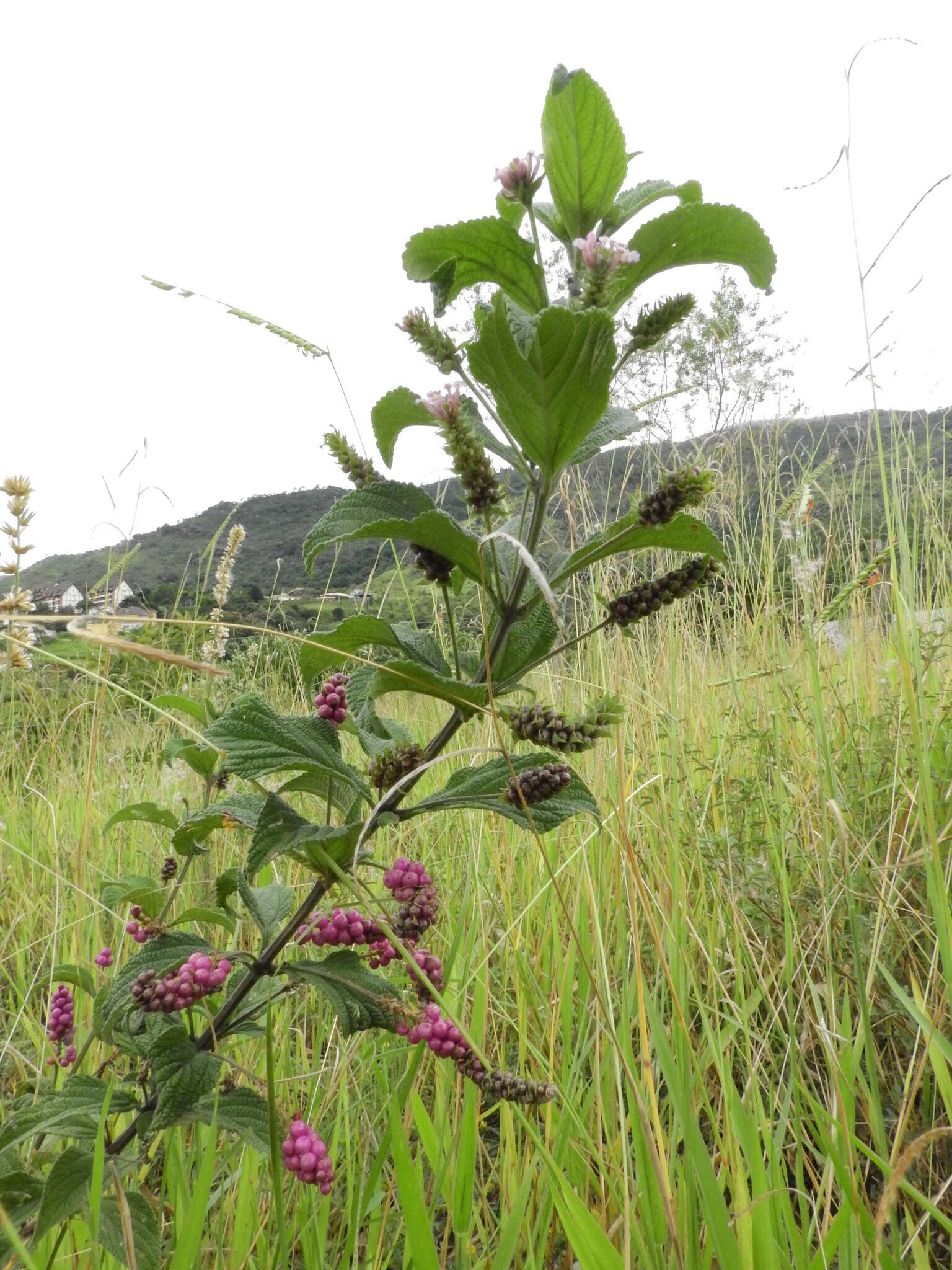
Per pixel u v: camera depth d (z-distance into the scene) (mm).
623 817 1682
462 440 1314
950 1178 1348
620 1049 1641
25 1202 1344
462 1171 1477
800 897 2201
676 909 1989
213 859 2854
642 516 1315
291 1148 1280
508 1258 1390
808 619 2883
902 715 2635
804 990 1944
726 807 2520
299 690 4051
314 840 1312
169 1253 1521
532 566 1164
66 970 1619
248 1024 1476
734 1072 2033
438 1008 1317
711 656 4074
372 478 1475
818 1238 1509
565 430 1296
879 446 2518
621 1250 1483
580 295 1438
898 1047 2002
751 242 1472
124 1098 1391
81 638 1247
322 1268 1406
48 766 4113
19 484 2721
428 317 1366
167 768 3113
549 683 3170
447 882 2740
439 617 1986
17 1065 2109
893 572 2512
